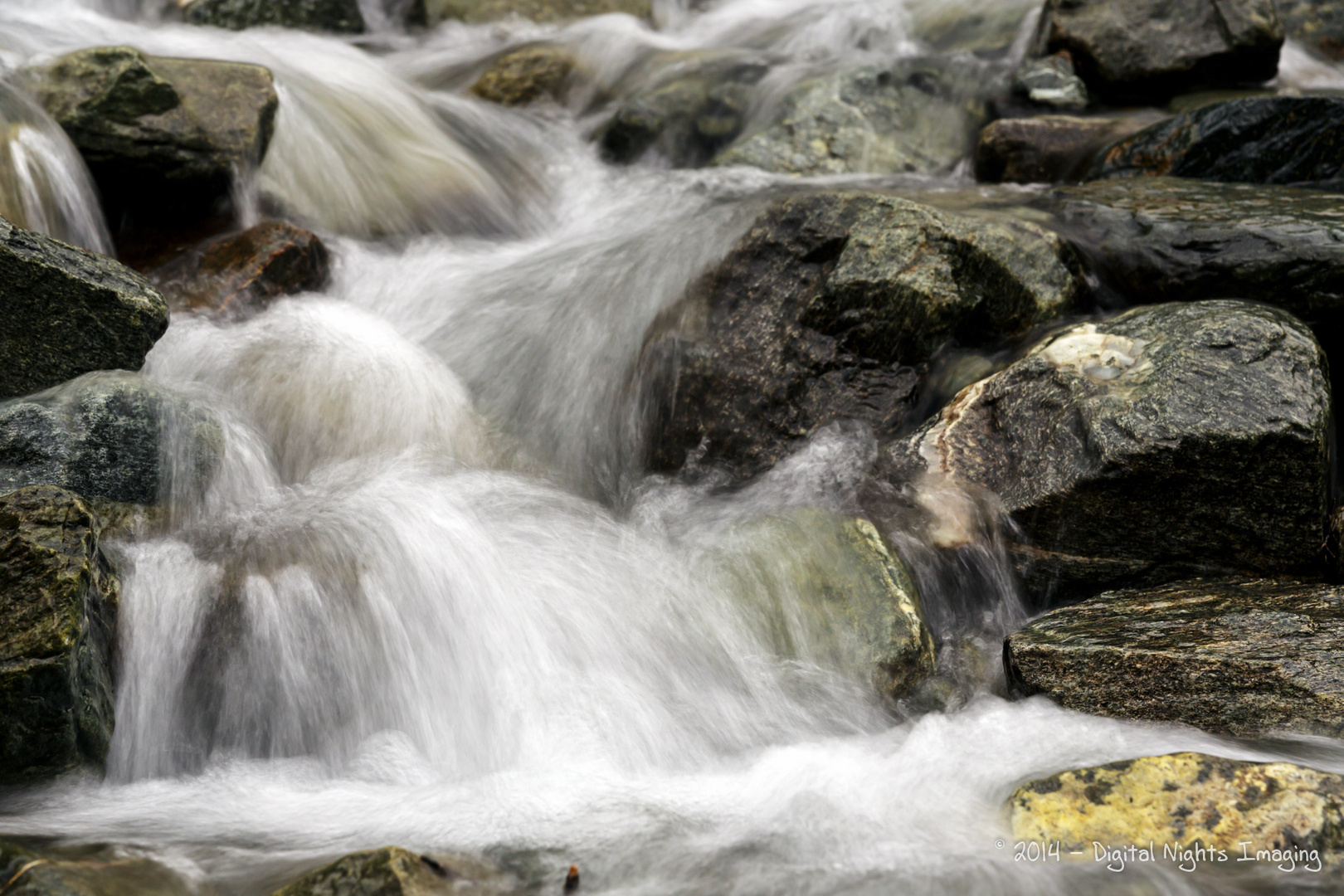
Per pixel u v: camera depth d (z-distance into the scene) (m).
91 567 3.38
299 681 3.65
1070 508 4.09
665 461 4.98
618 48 10.04
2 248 4.08
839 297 4.83
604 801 3.22
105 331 4.36
